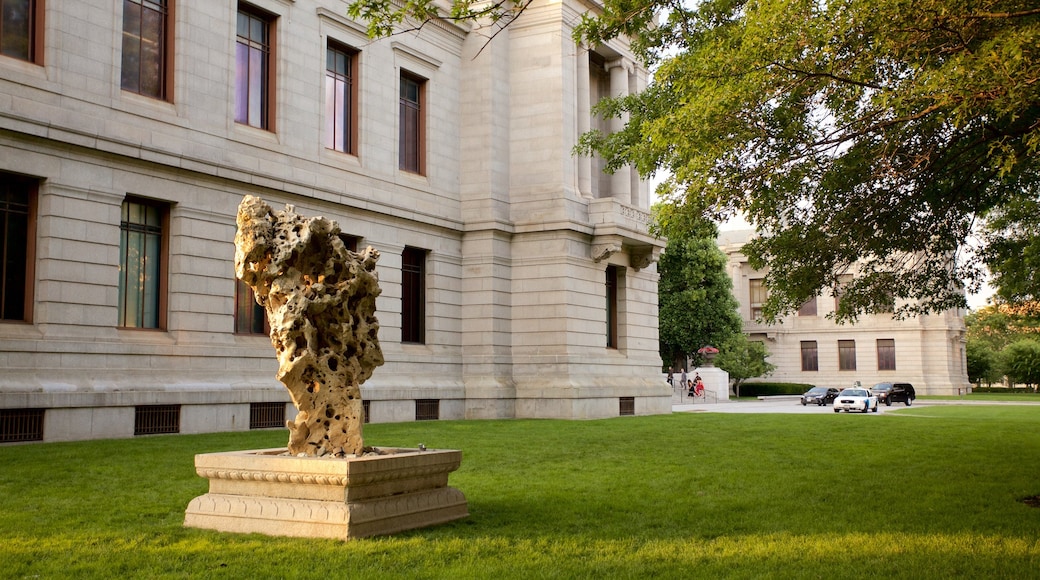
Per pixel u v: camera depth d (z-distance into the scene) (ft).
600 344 115.03
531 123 112.47
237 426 81.61
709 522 33.30
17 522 31.83
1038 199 57.82
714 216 49.62
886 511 36.22
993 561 26.84
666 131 46.70
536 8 113.09
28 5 70.23
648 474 47.01
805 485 43.09
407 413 99.86
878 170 45.93
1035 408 155.94
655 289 128.98
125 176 74.49
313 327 32.45
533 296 110.32
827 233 51.52
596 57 122.01
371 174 99.35
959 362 286.66
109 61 74.18
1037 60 33.76
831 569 25.75
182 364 77.82
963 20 36.73
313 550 27.07
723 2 55.31
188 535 29.66
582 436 71.72
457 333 109.60
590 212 114.01
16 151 67.21
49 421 66.90
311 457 31.89
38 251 68.95
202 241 80.53
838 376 281.95
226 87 84.07
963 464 53.06
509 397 108.27
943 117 36.99
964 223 52.95
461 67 113.39
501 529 31.40
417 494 31.86
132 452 55.67
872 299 56.34
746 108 44.14
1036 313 73.51
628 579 24.61
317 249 33.06
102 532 30.12
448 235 109.09
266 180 85.81
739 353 224.53
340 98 98.48
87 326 71.10
